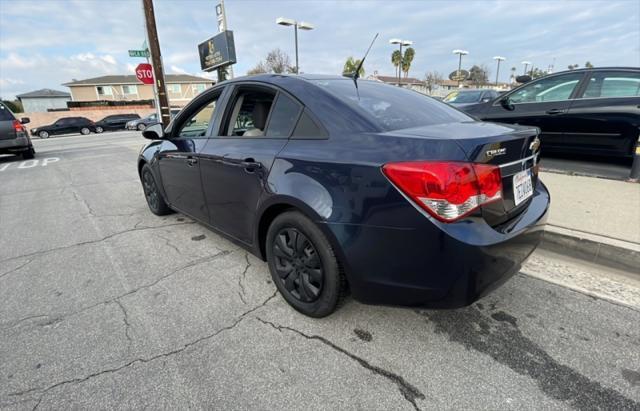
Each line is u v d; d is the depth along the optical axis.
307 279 2.20
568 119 5.10
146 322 2.27
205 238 3.66
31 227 4.18
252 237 2.58
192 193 3.28
